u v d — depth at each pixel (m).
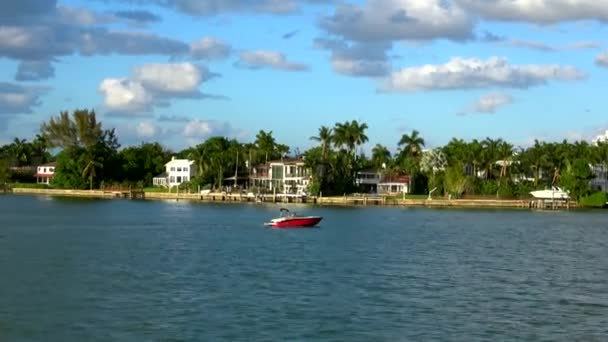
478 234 107.19
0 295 49.78
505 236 104.38
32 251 75.50
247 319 43.09
